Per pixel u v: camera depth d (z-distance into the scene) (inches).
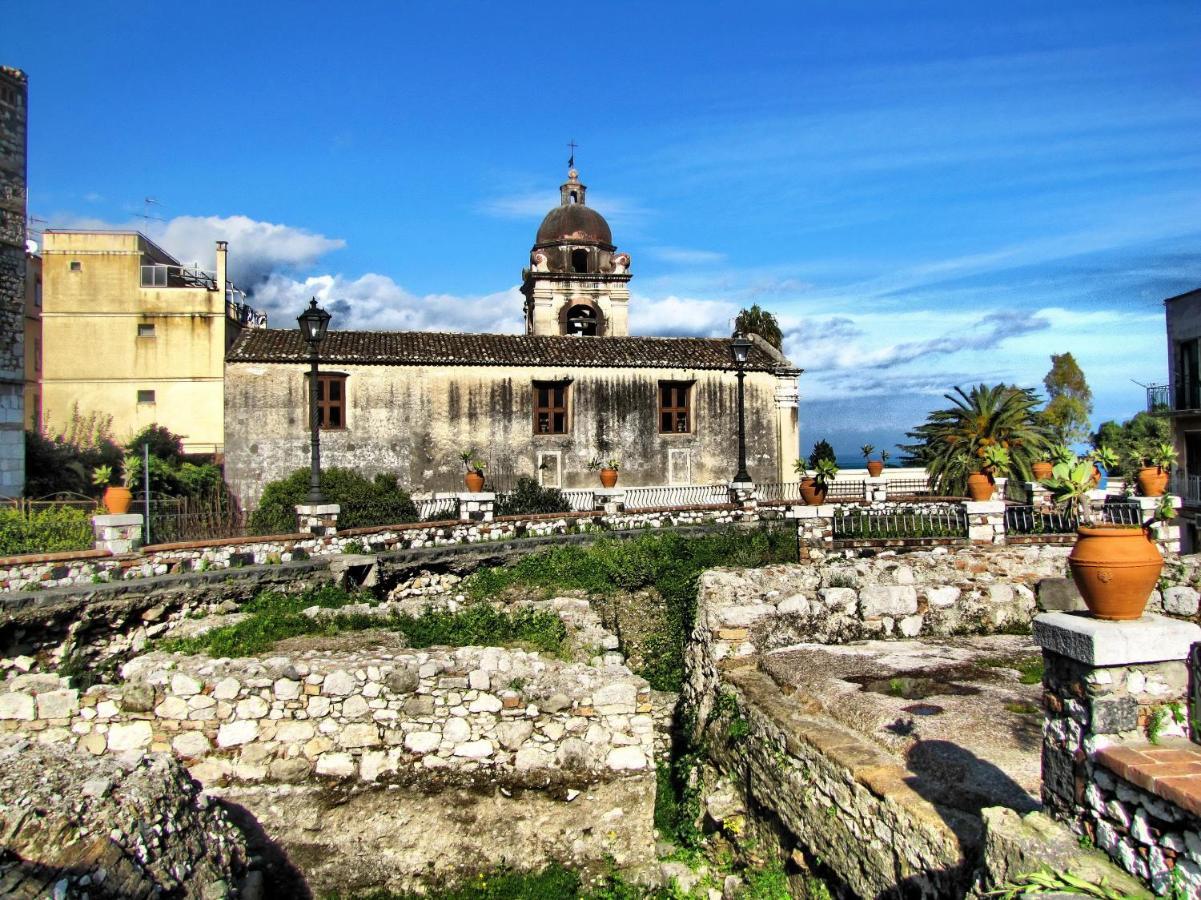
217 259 1375.5
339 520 705.6
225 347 1368.1
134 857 239.9
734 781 363.3
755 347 1334.9
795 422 1279.5
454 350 1165.1
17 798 237.3
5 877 211.9
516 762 360.8
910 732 293.1
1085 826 181.5
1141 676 181.2
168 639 456.1
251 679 354.0
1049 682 195.5
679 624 578.9
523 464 1160.2
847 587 445.7
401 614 473.4
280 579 547.8
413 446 1125.1
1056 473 303.7
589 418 1186.6
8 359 900.6
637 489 942.4
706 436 1237.1
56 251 1348.4
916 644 423.5
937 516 737.6
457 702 362.0
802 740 308.0
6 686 348.5
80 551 497.0
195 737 348.8
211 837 283.6
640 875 348.8
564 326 1465.3
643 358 1212.5
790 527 746.2
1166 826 161.5
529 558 664.4
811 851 293.1
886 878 249.1
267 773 348.2
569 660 422.9
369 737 355.3
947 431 1256.8
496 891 343.3
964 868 216.1
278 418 1089.4
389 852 346.9
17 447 909.8
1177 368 1254.9
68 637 454.9
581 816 359.3
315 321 647.1
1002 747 279.0
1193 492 1188.5
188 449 1339.8
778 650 413.7
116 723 349.1
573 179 1549.0
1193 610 415.8
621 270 1481.3
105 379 1346.0
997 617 454.6
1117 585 185.5
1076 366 2225.6
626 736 369.1
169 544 534.6
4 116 895.7
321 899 339.6
